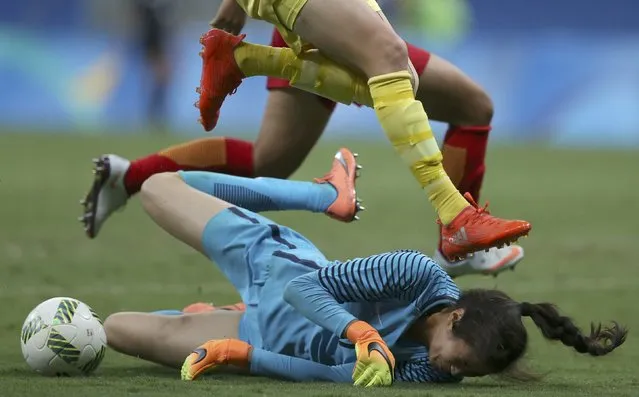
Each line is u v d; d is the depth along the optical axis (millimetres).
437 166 15602
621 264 27609
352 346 14031
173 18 80500
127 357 16469
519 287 24047
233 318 15391
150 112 78250
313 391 13047
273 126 19562
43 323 14109
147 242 30469
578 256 29000
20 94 79625
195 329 15234
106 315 19922
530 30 87250
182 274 25094
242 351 14328
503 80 76938
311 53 16219
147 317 15336
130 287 23156
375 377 13383
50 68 79625
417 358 14109
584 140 75000
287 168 20047
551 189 47750
